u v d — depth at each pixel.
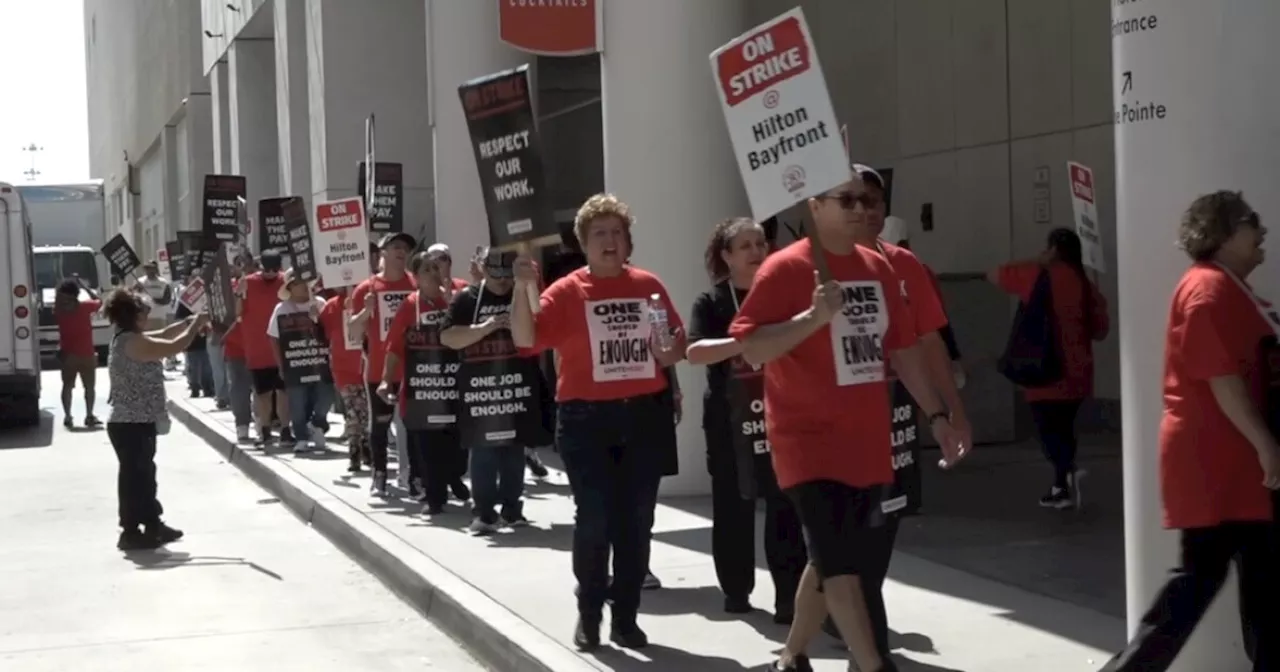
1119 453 12.72
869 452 5.40
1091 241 10.16
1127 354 5.83
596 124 21.77
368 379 12.46
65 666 8.03
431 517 11.48
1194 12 5.51
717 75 5.46
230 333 17.44
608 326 6.96
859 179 5.43
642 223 11.39
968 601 7.82
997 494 11.05
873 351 5.44
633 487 7.06
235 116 32.94
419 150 24.12
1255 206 5.50
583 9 11.52
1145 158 5.68
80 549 11.70
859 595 5.36
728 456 7.64
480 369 10.27
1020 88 14.38
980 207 15.07
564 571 9.20
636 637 7.19
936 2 15.59
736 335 5.42
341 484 13.62
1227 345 5.07
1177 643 5.30
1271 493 5.19
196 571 10.65
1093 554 8.88
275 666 7.94
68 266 35.56
